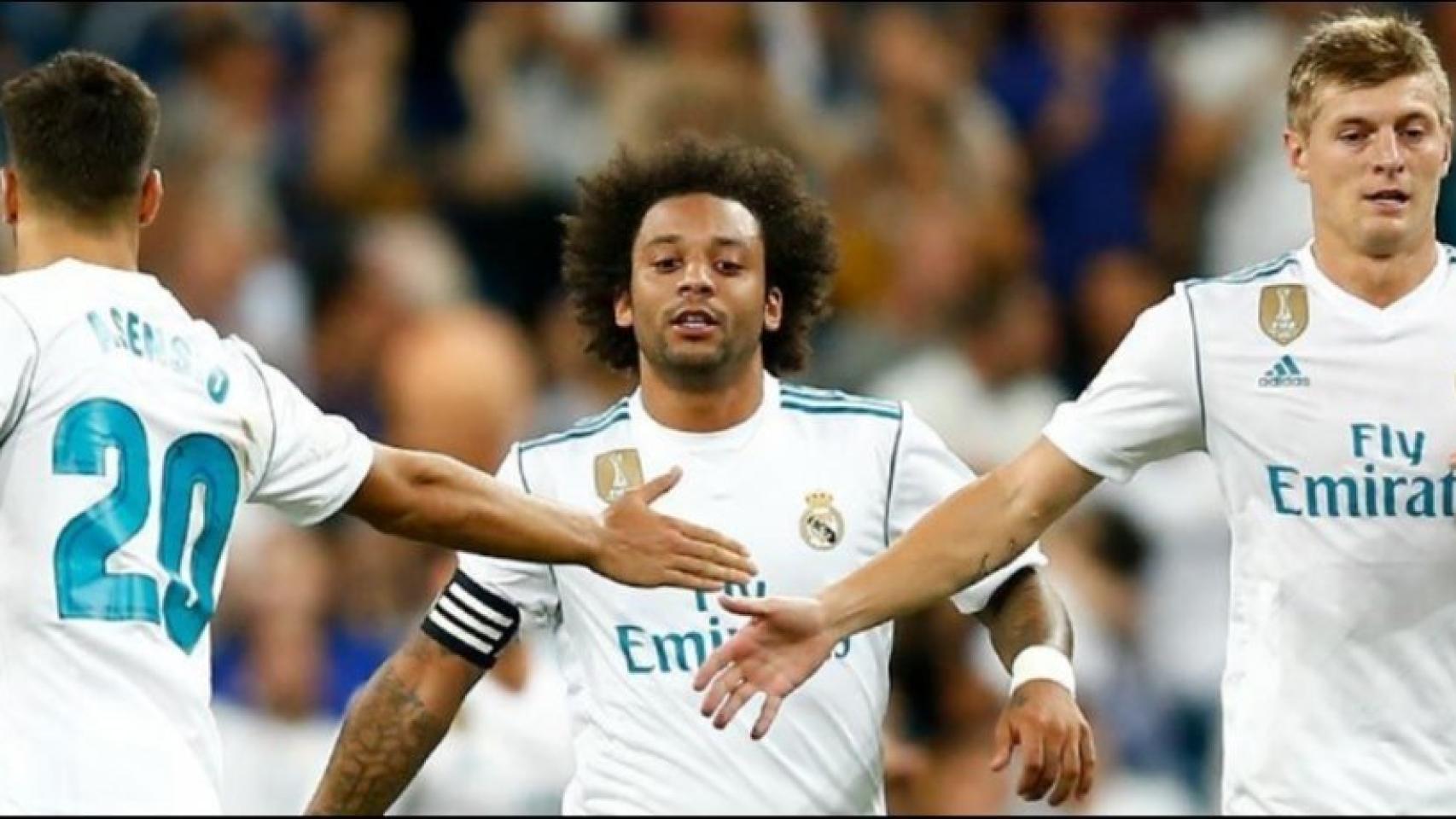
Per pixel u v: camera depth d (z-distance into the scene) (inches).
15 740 685.3
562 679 1052.5
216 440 724.0
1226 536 1359.5
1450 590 764.6
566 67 1632.6
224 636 1165.7
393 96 1636.3
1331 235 773.9
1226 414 776.9
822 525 823.7
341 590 1196.5
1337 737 766.5
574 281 895.1
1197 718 1316.4
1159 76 1706.4
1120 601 1309.1
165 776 692.1
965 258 1588.3
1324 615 767.1
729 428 835.4
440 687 835.4
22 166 730.2
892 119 1654.8
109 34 1625.2
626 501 764.6
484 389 1352.1
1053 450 789.9
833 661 816.3
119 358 711.7
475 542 757.3
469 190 1598.2
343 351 1492.4
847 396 850.8
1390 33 768.3
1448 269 778.2
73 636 692.1
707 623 812.6
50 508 696.4
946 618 1128.8
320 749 1149.1
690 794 806.5
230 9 1630.2
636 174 876.0
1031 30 1731.1
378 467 751.1
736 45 1642.5
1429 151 762.2
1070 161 1679.4
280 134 1609.3
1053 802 800.9
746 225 836.0
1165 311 786.8
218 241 1512.1
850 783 819.4
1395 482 762.2
